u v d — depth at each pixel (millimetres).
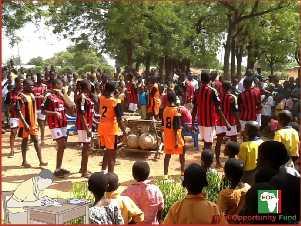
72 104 10406
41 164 10648
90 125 9844
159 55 33719
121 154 12086
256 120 11773
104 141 9289
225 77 24609
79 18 31891
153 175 10102
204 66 45562
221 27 36031
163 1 25312
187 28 33656
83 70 53031
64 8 30750
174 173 10359
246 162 6727
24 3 19938
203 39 36719
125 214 5020
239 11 23844
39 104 13180
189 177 4316
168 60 41250
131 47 31594
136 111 19141
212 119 10117
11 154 11672
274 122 14664
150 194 5598
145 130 12062
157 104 15289
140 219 5074
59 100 9773
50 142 13789
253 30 30641
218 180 6863
